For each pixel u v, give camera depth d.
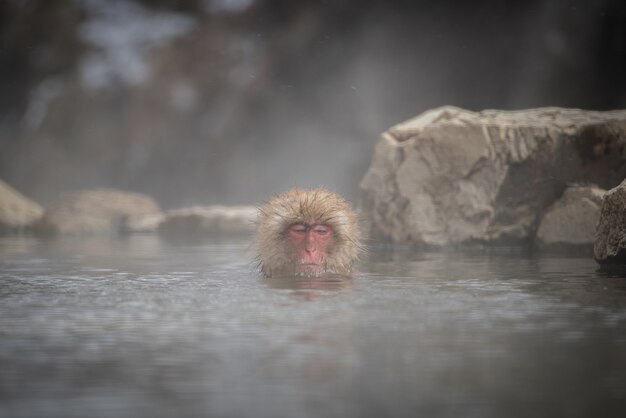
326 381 6.33
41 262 17.48
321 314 9.55
